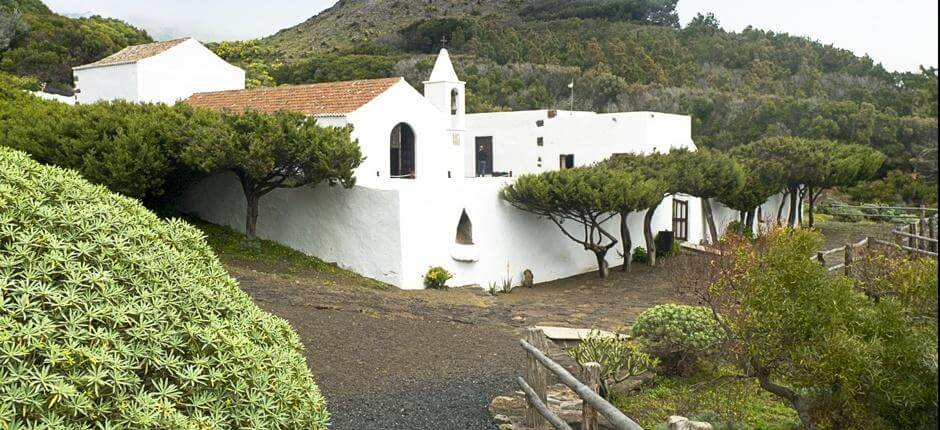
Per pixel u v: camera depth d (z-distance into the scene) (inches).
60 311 200.8
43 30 2208.4
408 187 883.4
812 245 332.2
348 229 918.4
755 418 412.8
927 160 1851.6
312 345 538.6
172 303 227.3
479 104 2144.4
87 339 199.8
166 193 972.6
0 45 2092.8
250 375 227.6
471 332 634.8
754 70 2711.6
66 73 2114.9
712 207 1397.6
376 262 898.1
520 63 2677.2
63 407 185.5
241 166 845.2
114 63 1222.3
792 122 2193.7
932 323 312.0
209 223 1005.2
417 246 893.2
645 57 2723.9
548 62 2719.0
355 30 3772.1
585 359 462.0
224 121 865.5
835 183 1457.9
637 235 1200.8
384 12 3971.5
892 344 292.5
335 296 719.1
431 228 907.4
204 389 216.7
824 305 311.1
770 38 2962.6
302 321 599.2
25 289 200.1
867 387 290.4
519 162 1444.4
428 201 902.4
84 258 218.7
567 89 2479.1
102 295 210.8
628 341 515.8
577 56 2746.1
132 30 2751.0
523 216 1015.0
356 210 911.0
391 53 3051.2
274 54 3304.6
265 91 1163.3
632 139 1298.0
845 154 1520.7
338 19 4037.9
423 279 898.1
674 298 871.7
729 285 372.2
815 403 321.1
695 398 443.5
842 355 291.7
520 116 1438.2
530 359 393.7
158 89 1216.2
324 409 268.4
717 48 2859.3
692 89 2471.7
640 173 1040.8
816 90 2527.1
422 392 458.6
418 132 1084.5
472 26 3051.2
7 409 178.1
